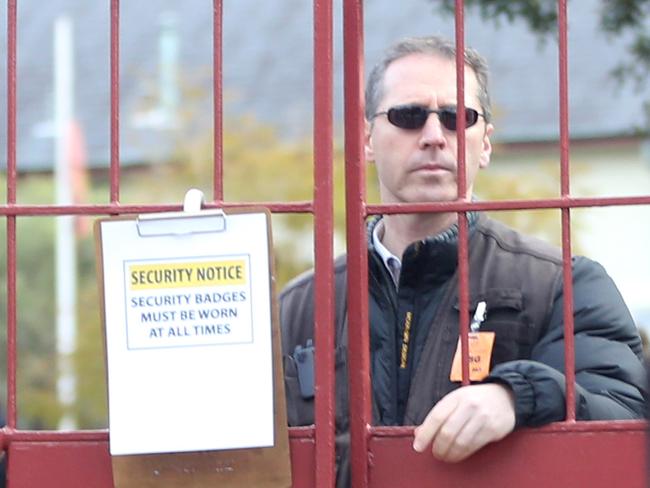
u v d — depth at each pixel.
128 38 34.75
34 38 36.19
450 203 4.62
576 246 19.08
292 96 30.41
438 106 5.18
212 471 4.52
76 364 22.03
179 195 23.28
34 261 25.09
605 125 25.30
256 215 4.48
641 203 4.52
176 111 25.36
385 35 30.41
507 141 25.81
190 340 4.48
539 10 10.36
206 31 34.16
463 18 4.65
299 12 34.31
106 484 4.64
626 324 4.98
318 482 4.50
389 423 5.01
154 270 4.50
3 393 21.61
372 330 5.14
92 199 28.39
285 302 5.49
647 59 11.27
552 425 4.55
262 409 4.46
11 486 4.65
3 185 22.48
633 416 4.69
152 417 4.48
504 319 5.00
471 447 4.41
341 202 16.69
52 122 32.28
